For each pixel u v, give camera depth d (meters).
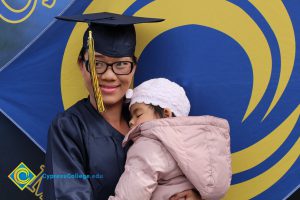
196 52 1.98
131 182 1.59
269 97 1.95
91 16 1.86
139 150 1.63
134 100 1.78
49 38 2.01
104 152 1.78
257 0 1.92
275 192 1.98
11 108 2.05
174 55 1.99
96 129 1.80
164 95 1.76
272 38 1.93
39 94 2.05
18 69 2.03
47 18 2.02
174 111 1.77
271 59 1.93
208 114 1.99
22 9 2.02
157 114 1.75
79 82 2.04
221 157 1.66
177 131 1.63
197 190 1.67
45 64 2.03
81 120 1.80
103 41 1.75
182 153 1.60
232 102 1.97
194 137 1.63
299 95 1.93
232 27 1.95
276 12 1.92
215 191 1.63
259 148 1.97
